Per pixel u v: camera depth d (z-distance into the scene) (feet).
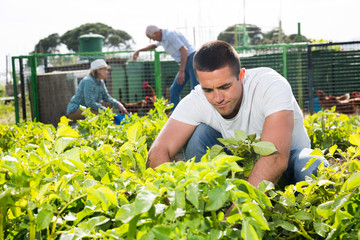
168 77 35.19
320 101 30.40
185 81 23.49
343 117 12.71
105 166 5.30
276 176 5.40
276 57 31.14
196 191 2.87
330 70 31.37
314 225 3.76
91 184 3.83
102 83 23.73
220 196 2.89
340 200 3.52
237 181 3.21
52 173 4.34
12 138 11.84
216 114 7.35
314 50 31.48
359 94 31.19
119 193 4.31
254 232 2.88
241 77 6.79
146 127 11.67
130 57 32.04
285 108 6.22
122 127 11.82
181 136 7.28
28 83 27.94
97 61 23.21
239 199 3.05
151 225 3.12
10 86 54.13
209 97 6.15
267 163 5.33
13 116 43.78
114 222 4.08
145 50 26.43
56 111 28.12
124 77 33.30
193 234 3.02
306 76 31.68
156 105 12.66
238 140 4.70
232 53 5.98
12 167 3.44
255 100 6.89
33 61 27.20
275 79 6.75
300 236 4.21
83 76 29.53
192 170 3.18
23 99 27.30
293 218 4.05
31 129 12.65
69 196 3.73
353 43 26.71
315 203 4.54
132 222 2.96
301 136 7.57
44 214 3.34
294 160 6.54
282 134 5.88
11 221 3.89
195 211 3.12
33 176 3.47
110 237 3.22
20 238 3.97
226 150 7.70
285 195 4.16
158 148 7.00
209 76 5.87
